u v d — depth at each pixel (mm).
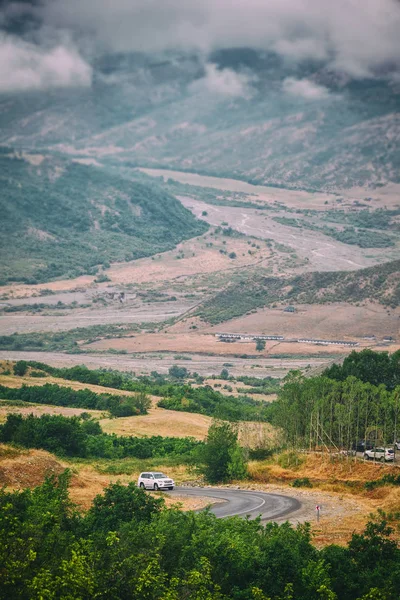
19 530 85875
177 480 190000
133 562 83812
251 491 169875
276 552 93375
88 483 151250
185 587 83750
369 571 94000
